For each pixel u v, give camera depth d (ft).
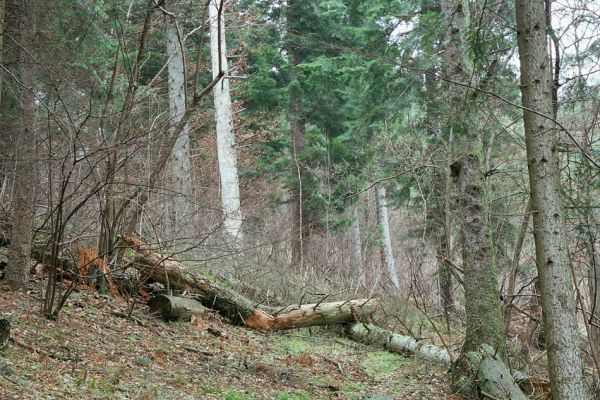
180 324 31.55
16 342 21.17
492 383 26.68
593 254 27.86
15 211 27.55
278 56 74.23
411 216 66.18
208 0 32.37
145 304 32.78
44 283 29.91
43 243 31.55
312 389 26.07
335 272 59.36
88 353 22.72
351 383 28.48
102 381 19.99
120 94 45.78
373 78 54.44
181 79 53.26
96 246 33.94
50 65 30.78
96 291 31.27
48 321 24.72
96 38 40.40
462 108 27.58
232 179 53.36
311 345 35.06
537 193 23.04
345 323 38.24
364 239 87.10
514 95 35.04
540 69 23.04
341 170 70.03
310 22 71.87
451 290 45.52
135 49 51.11
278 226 69.97
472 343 29.22
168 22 48.93
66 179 25.16
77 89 35.06
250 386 24.32
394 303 41.96
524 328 37.76
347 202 70.33
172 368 24.22
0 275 28.60
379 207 80.69
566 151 26.61
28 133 26.91
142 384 21.08
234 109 75.46
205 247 36.83
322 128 76.54
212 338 30.94
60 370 20.11
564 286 22.66
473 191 29.71
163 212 35.73
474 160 29.73
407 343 35.45
